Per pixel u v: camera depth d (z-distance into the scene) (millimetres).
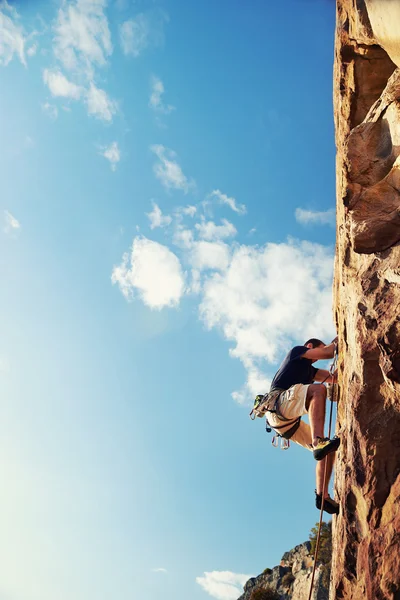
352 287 4820
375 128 4984
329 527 35562
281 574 36469
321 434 5125
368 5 4148
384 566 3742
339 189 6000
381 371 4223
